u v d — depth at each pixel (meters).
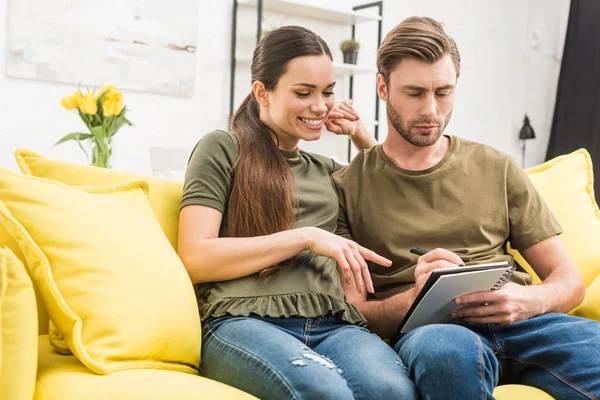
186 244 1.46
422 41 1.68
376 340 1.42
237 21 4.57
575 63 5.43
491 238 1.70
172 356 1.27
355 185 1.77
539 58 5.73
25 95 3.87
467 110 5.60
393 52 1.71
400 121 1.72
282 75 1.60
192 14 4.38
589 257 1.86
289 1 4.47
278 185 1.55
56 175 1.53
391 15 5.27
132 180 1.58
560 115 5.51
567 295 1.61
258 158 1.56
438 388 1.26
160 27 4.26
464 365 1.26
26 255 1.20
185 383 1.14
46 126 3.94
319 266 1.54
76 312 1.17
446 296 1.42
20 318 1.06
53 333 1.33
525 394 1.40
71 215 1.24
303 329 1.44
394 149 1.78
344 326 1.48
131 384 1.10
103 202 1.35
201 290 1.49
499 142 5.82
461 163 1.75
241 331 1.34
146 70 4.23
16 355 1.05
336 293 1.52
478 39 5.62
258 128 1.63
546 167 2.06
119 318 1.18
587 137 5.34
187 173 1.55
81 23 3.99
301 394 1.20
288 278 1.48
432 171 1.73
